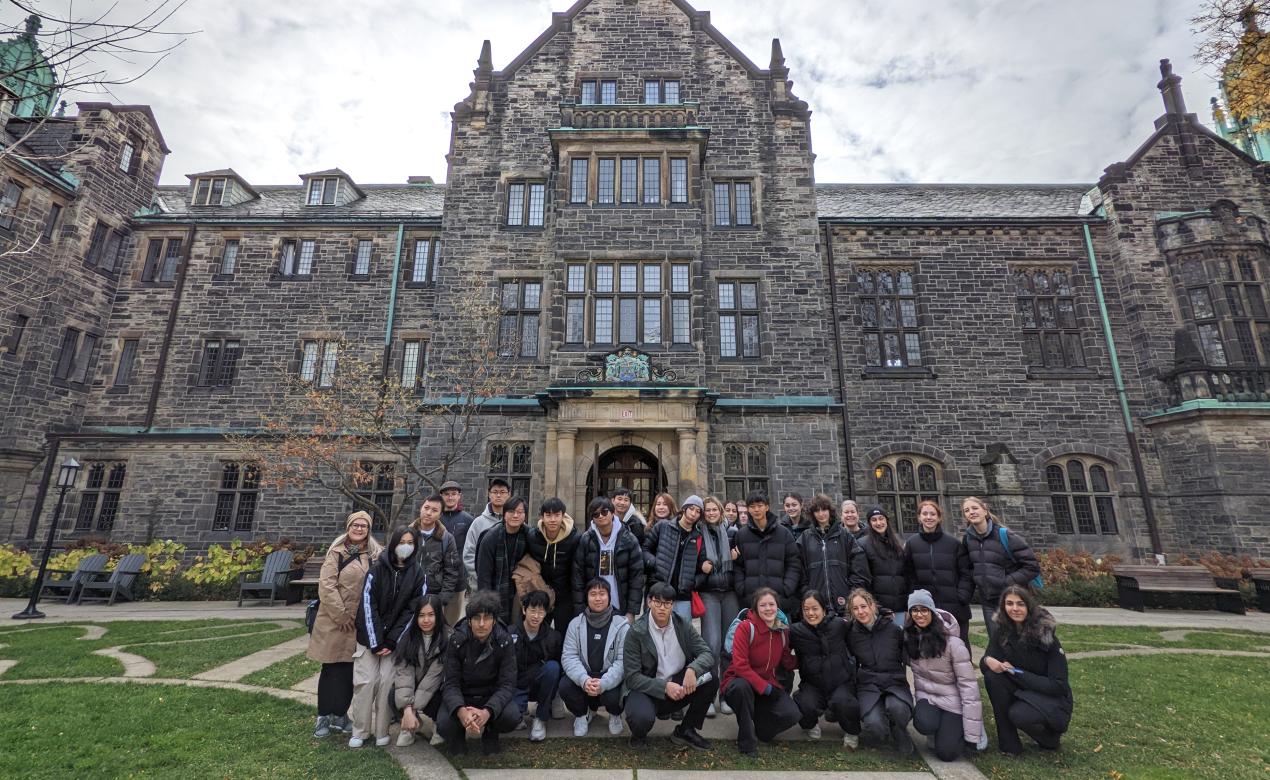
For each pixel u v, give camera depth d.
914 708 5.39
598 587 5.68
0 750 5.11
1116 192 19.22
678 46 19.30
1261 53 10.76
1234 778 4.80
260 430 17.73
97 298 19.28
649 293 16.55
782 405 16.06
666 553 6.38
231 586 15.54
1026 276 19.30
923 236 19.48
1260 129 11.91
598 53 19.27
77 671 7.75
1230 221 18.05
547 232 17.70
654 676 5.50
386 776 4.77
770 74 19.05
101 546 16.73
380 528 17.75
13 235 17.41
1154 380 17.78
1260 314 17.52
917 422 17.89
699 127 17.33
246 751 5.22
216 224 20.38
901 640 5.66
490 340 15.91
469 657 5.31
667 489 15.03
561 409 14.91
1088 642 9.74
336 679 5.68
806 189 18.08
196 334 19.53
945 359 18.41
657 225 16.89
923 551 6.63
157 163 21.70
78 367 18.72
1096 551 16.83
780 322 17.02
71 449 18.06
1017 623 5.42
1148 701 6.67
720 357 16.84
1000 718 5.40
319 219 20.36
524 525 6.45
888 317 19.16
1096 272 18.89
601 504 6.20
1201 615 13.14
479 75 19.06
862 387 18.20
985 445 17.70
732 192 18.16
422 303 19.75
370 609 5.48
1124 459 17.44
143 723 5.79
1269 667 8.09
